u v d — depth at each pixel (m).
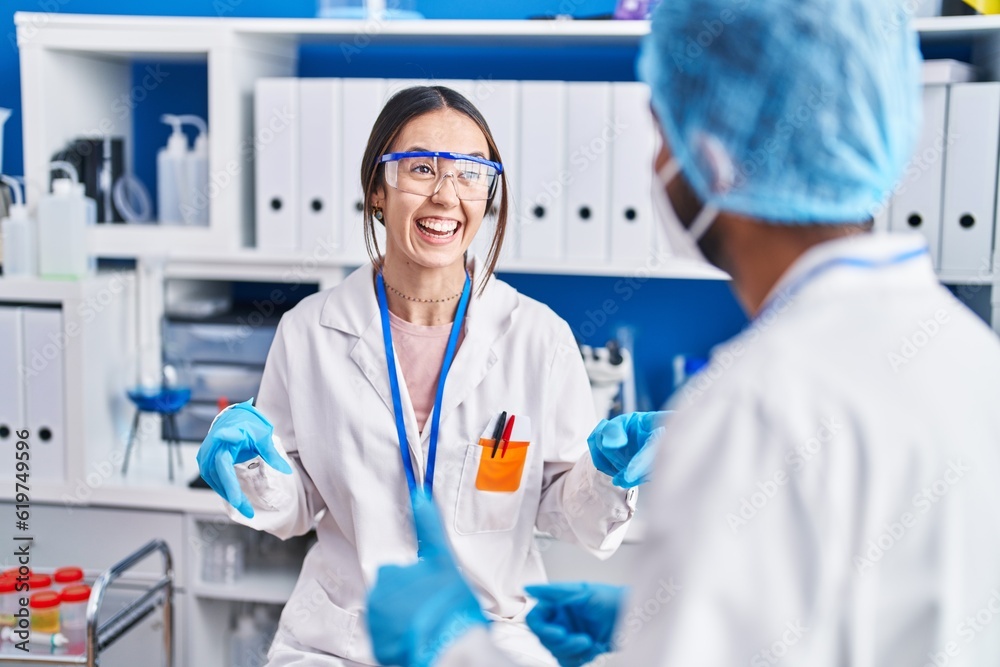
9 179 2.41
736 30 0.75
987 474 0.68
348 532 1.70
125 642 2.38
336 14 2.33
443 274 1.69
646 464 1.43
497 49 2.57
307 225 2.35
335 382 1.68
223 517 2.25
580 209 2.27
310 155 2.32
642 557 0.69
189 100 2.70
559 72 2.56
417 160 1.60
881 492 0.64
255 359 2.45
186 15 2.64
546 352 1.71
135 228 2.39
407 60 2.61
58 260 2.30
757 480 0.64
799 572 0.63
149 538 2.28
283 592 2.27
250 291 2.74
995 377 0.72
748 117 0.74
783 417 0.65
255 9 2.62
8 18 2.70
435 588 0.79
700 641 0.63
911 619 0.65
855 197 0.74
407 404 1.67
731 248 0.80
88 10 2.68
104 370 2.36
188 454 2.48
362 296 1.72
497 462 1.66
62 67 2.42
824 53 0.73
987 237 2.15
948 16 2.18
